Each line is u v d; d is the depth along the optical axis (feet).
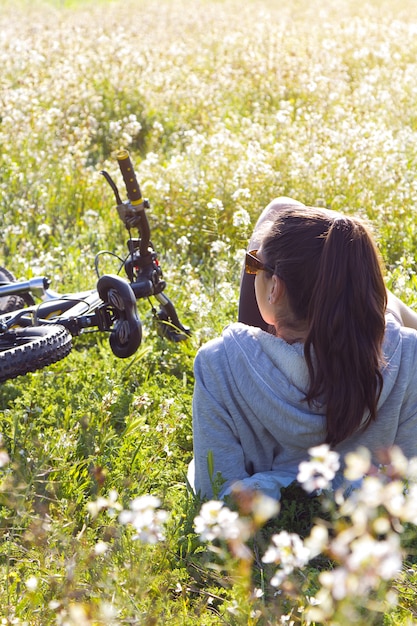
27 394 12.38
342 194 20.72
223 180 20.85
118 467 10.45
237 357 8.27
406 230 18.79
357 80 36.91
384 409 8.20
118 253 18.80
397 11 62.18
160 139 30.83
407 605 7.45
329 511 8.46
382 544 4.43
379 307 7.78
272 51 41.45
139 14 65.21
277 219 8.27
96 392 12.56
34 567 7.91
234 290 15.87
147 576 7.37
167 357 14.06
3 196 21.80
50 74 34.99
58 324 11.93
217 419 8.50
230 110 32.89
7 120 26.53
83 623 6.35
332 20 57.47
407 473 5.70
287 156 22.54
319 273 7.74
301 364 8.02
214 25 55.01
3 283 13.15
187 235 19.79
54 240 19.67
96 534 8.91
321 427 8.11
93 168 26.00
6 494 9.30
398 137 23.70
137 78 35.94
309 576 7.29
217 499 8.24
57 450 10.38
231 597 7.37
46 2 87.15
